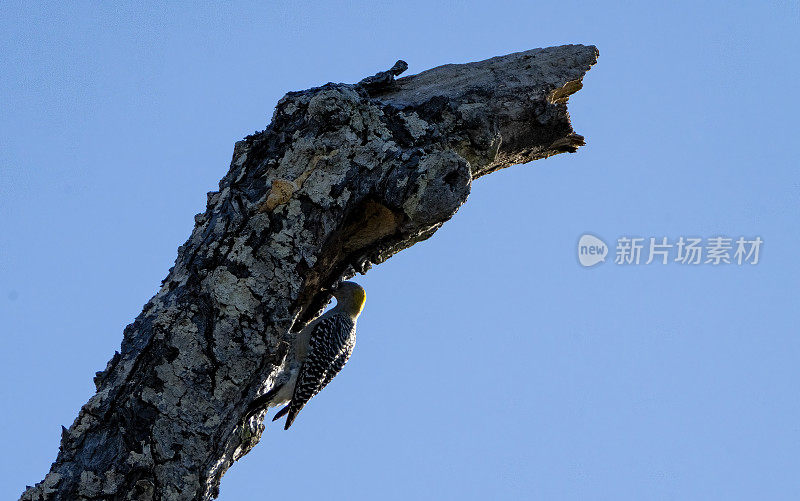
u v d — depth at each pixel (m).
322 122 12.00
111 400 10.83
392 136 12.16
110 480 10.47
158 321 11.12
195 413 10.91
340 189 11.70
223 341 11.13
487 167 13.49
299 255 11.55
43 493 10.37
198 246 11.70
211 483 11.41
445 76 13.33
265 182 11.90
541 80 13.12
